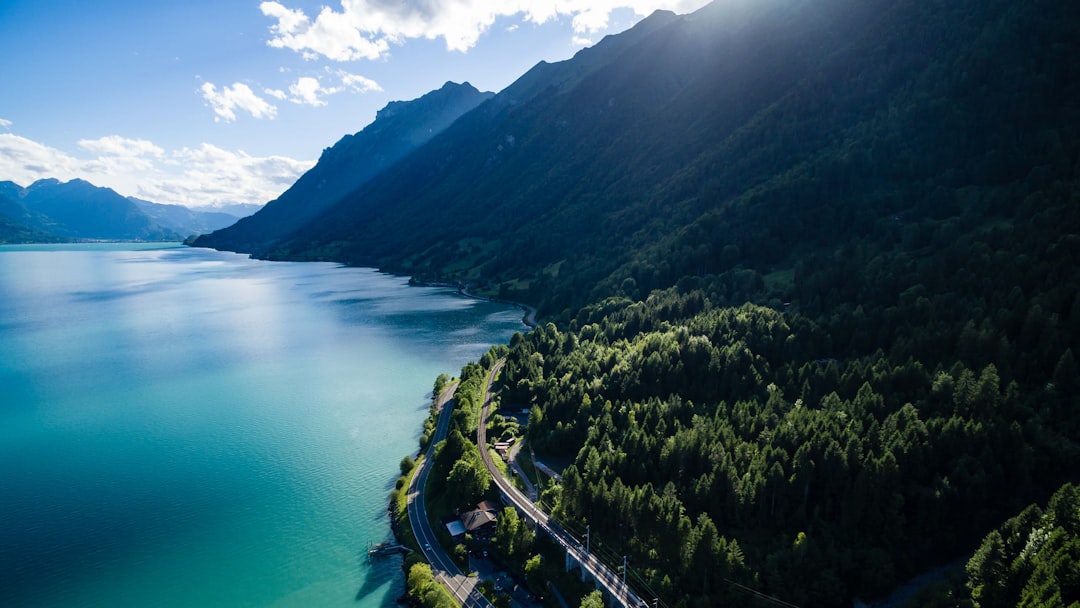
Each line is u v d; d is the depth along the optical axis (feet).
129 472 437.17
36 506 390.42
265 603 293.64
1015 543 245.45
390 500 387.14
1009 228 495.00
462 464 362.33
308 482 416.87
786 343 472.85
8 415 558.15
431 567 309.42
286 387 633.61
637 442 357.61
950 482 295.69
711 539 271.08
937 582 260.62
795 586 263.70
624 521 312.50
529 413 484.33
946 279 479.82
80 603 297.53
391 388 625.00
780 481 301.84
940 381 344.08
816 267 616.80
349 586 304.71
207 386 640.99
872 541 286.05
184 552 337.11
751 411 387.96
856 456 304.91
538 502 352.08
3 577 318.04
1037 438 301.43
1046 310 372.38
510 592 290.35
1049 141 592.19
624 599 264.31
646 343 524.93
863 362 424.46
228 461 452.35
